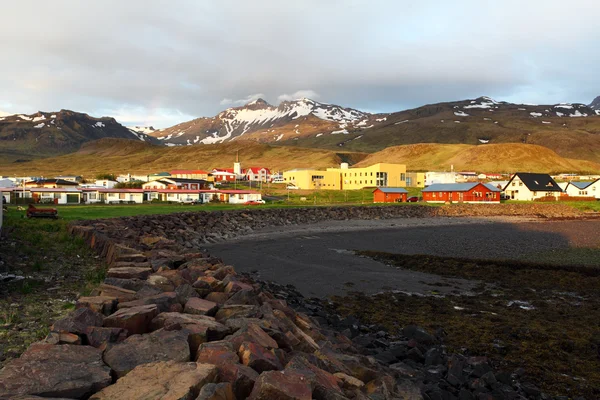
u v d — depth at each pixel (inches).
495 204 3816.4
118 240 882.1
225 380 230.1
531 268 1317.7
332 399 239.5
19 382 204.2
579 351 649.6
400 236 2160.4
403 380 388.5
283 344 333.7
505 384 508.7
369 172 5487.2
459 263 1368.1
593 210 3710.6
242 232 2127.2
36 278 601.0
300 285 1052.5
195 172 6373.0
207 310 390.9
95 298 368.8
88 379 215.9
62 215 1770.4
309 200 4188.0
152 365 233.8
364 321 772.6
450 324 768.9
